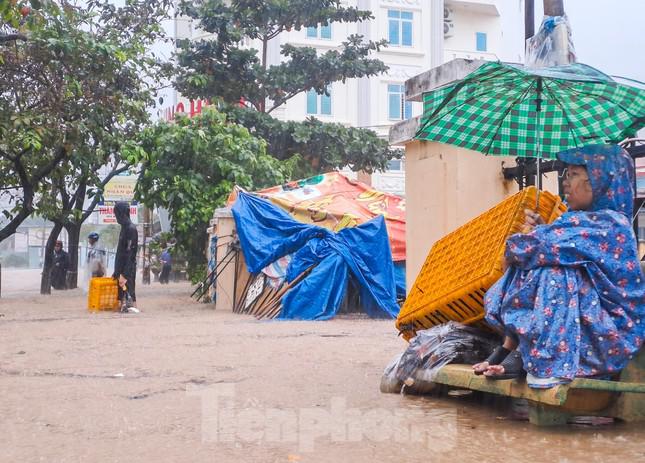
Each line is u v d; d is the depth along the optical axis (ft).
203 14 75.25
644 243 18.28
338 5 79.10
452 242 17.49
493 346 15.90
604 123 17.62
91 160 65.46
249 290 44.60
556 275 13.06
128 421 13.92
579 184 13.66
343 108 126.31
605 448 11.89
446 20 142.41
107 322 37.22
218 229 48.91
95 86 55.98
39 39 50.60
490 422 13.83
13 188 65.57
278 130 76.59
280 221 43.75
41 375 19.48
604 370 12.89
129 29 69.62
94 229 187.93
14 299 61.21
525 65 22.98
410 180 27.48
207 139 59.72
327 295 40.27
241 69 77.87
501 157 24.63
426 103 17.97
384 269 41.65
